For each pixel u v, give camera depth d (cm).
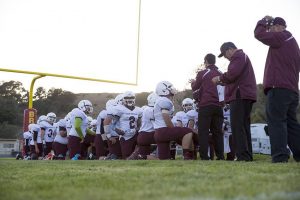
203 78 539
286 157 398
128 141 721
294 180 218
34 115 1275
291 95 407
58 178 269
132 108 732
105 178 257
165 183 220
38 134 1078
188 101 757
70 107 3816
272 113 405
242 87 466
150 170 301
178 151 1142
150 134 658
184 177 248
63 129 936
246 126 480
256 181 219
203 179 236
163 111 591
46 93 3862
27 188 219
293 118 418
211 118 545
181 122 757
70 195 186
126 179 246
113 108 727
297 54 417
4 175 297
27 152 1189
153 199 167
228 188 193
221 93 674
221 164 361
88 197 177
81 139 841
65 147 947
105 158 748
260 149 1154
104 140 813
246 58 475
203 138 534
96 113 3444
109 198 173
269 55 418
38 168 369
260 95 1939
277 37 408
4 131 3584
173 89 616
